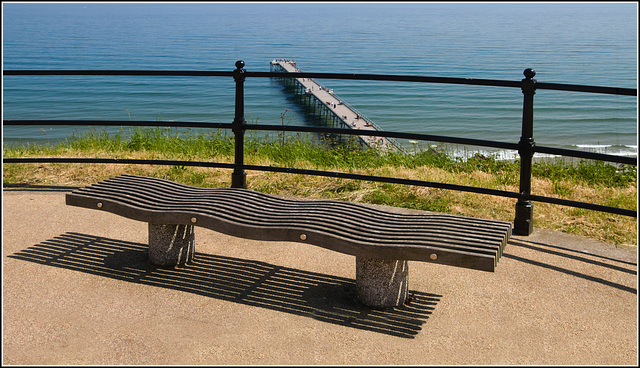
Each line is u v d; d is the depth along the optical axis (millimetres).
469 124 55438
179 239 4203
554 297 3748
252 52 154250
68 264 4234
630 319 3473
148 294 3793
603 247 4574
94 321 3445
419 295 3793
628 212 4211
